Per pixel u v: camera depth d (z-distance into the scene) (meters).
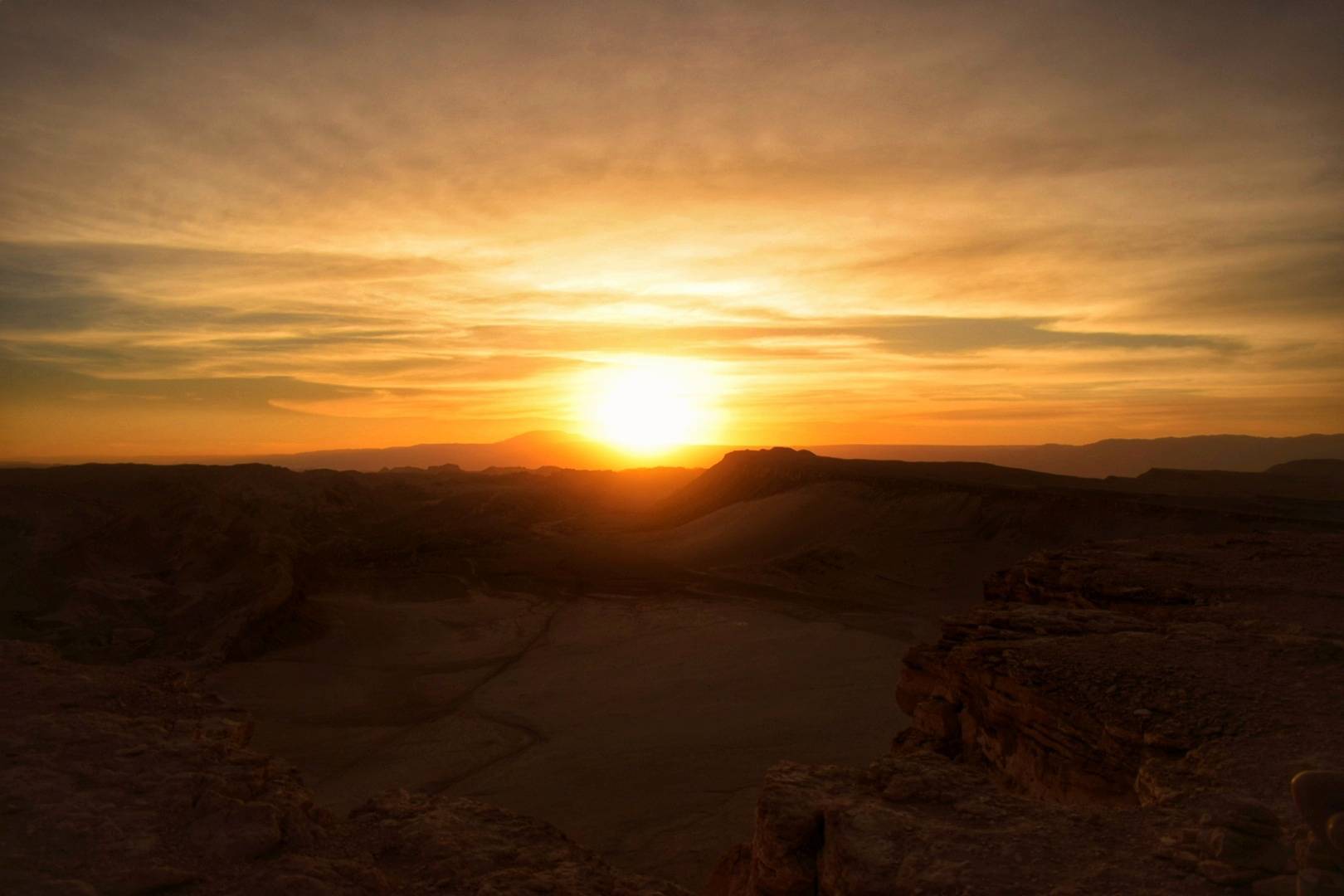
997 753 9.91
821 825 6.45
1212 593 12.95
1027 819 6.22
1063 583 14.67
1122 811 6.28
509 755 21.34
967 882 5.25
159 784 6.52
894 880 5.41
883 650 29.39
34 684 8.48
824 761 19.42
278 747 22.64
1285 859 5.34
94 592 35.50
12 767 6.65
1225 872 5.21
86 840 5.71
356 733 23.88
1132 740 7.80
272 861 5.86
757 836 6.77
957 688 10.98
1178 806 6.28
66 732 7.34
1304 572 14.18
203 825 6.04
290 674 29.73
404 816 7.16
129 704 8.21
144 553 40.09
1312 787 5.05
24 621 33.44
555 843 7.05
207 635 32.66
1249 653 9.80
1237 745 7.22
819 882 6.23
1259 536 18.77
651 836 15.90
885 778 7.01
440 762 21.02
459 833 6.84
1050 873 5.38
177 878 5.39
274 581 36.41
